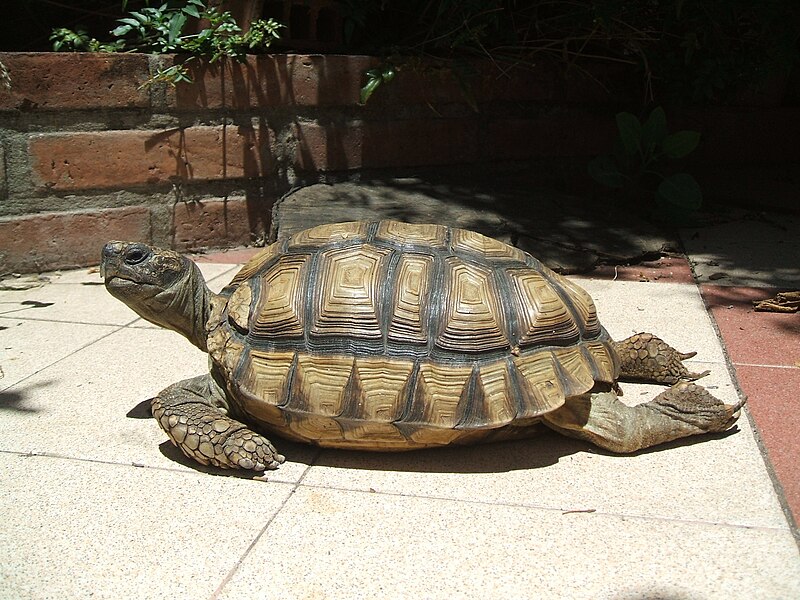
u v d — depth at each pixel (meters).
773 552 0.44
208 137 0.97
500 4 1.15
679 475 0.51
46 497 0.50
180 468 0.53
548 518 0.47
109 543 0.46
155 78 0.92
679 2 1.04
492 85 1.14
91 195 0.93
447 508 0.49
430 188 1.07
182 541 0.46
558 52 1.18
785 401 0.60
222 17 0.97
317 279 0.54
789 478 0.50
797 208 1.14
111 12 1.04
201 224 0.99
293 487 0.51
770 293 0.82
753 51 1.15
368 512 0.48
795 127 1.42
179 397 0.55
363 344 0.52
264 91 1.00
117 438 0.57
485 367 0.51
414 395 0.51
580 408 0.54
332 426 0.51
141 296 0.56
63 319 0.79
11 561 0.45
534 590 0.42
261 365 0.52
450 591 0.42
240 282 0.57
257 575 0.43
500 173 1.19
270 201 1.04
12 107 0.87
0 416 0.60
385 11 1.16
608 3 1.07
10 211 0.89
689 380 0.62
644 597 0.41
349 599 0.42
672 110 1.28
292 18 1.08
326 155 1.05
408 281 0.53
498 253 0.56
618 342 0.65
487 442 0.54
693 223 1.08
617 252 0.93
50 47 1.05
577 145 1.23
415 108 1.10
